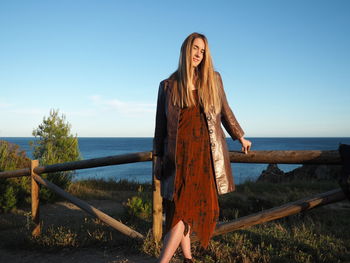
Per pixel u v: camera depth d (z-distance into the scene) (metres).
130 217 5.76
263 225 4.75
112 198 9.33
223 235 3.95
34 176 4.72
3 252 4.09
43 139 11.94
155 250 3.35
